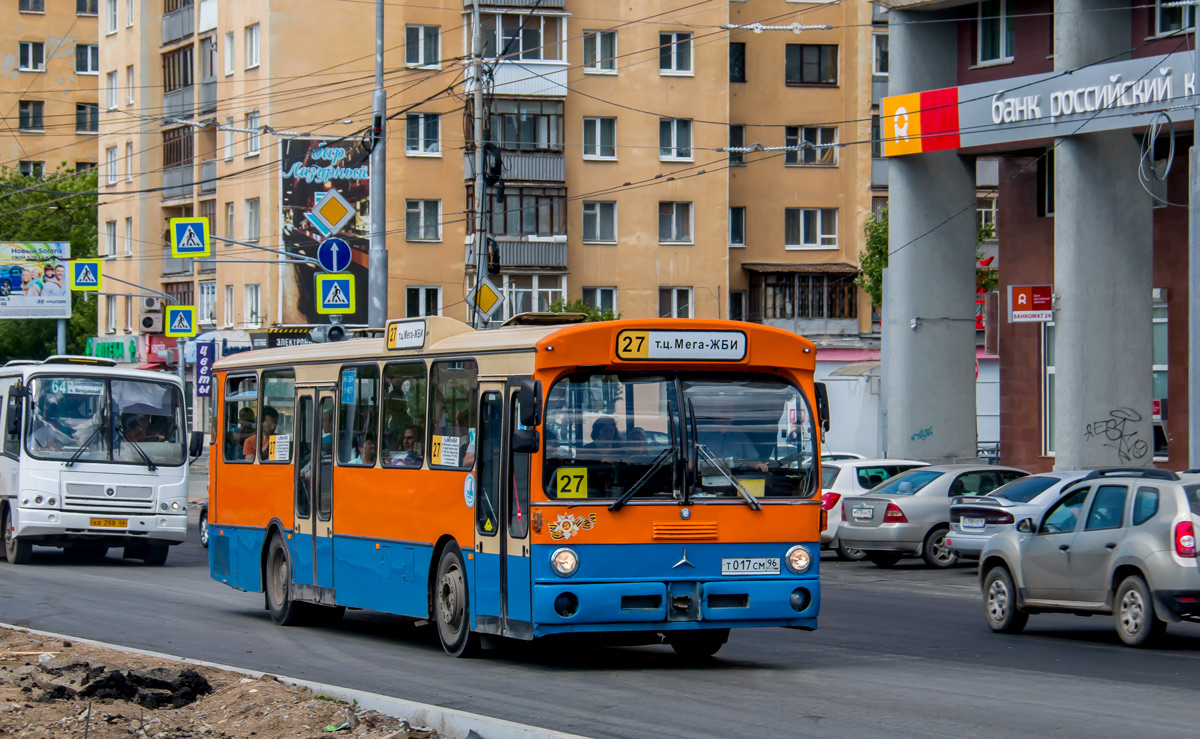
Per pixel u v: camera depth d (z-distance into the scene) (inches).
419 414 596.1
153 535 1070.4
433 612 583.2
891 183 1433.3
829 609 786.2
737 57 2591.0
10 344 3324.3
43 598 802.8
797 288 2591.0
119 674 439.8
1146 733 398.3
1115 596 615.2
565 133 2452.0
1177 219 1301.7
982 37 1380.4
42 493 1040.8
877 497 1063.6
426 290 2456.9
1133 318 1253.1
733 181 2588.6
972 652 598.5
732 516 518.9
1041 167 1423.5
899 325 1423.5
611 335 512.1
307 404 698.2
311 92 2474.2
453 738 385.1
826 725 411.2
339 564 655.8
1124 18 1239.5
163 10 2928.2
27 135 3769.7
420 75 2449.6
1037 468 1424.7
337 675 515.8
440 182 2459.4
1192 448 948.0
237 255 2610.7
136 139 3011.8
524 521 509.7
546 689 480.7
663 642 569.9
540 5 2432.3
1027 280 1435.8
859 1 2608.3
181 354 1800.0
